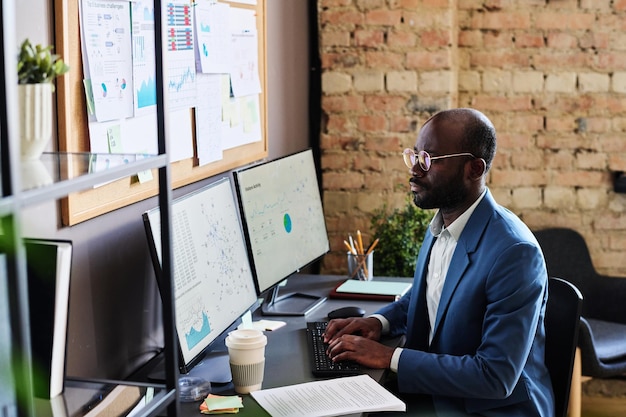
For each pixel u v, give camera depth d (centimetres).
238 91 281
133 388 157
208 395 193
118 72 199
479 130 225
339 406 188
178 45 231
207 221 215
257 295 243
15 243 111
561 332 234
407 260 335
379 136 361
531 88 369
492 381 204
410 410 236
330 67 360
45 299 147
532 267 211
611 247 374
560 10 364
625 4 361
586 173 372
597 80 366
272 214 257
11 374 118
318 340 231
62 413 144
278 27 328
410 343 238
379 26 355
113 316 204
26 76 134
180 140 237
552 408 222
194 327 200
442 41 353
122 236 208
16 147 109
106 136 195
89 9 186
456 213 230
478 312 217
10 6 109
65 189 118
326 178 366
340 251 368
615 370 312
